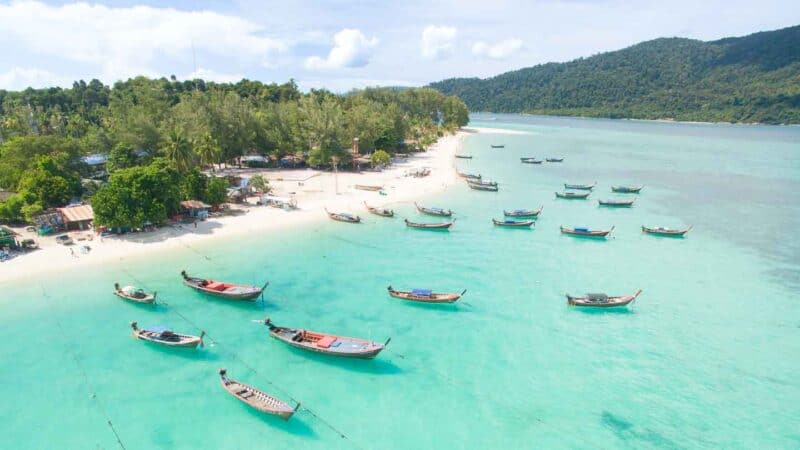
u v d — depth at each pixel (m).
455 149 187.62
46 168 80.44
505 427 35.75
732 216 91.69
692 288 59.25
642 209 96.88
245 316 51.00
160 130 107.25
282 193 100.81
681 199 105.56
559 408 37.84
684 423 36.34
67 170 92.38
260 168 129.62
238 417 36.34
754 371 42.75
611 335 48.44
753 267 66.00
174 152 89.81
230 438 34.28
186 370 41.72
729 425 36.19
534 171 139.38
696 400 38.88
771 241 76.88
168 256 65.75
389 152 150.62
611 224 86.12
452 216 89.75
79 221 71.00
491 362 43.69
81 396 38.25
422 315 52.03
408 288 58.34
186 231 75.06
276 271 62.62
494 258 68.62
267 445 33.69
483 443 34.16
